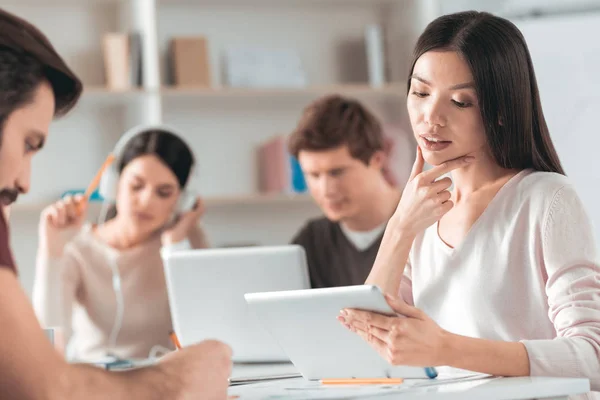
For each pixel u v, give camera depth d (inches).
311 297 60.5
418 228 72.2
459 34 67.1
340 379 66.3
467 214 71.6
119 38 168.4
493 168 71.2
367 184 122.3
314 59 186.9
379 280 72.6
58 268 130.6
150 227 138.8
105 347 134.0
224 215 181.0
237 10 182.5
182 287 93.3
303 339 64.9
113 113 178.9
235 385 68.6
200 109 180.5
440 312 73.0
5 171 47.7
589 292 62.7
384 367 63.6
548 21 166.4
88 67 176.6
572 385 55.3
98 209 167.8
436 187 71.4
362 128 120.8
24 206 163.9
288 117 185.5
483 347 59.4
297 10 186.2
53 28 175.5
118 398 48.2
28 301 47.1
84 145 177.0
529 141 69.2
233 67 175.0
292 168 175.2
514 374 59.9
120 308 134.7
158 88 167.6
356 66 188.5
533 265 66.9
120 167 140.4
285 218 183.9
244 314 91.7
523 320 67.9
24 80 47.7
